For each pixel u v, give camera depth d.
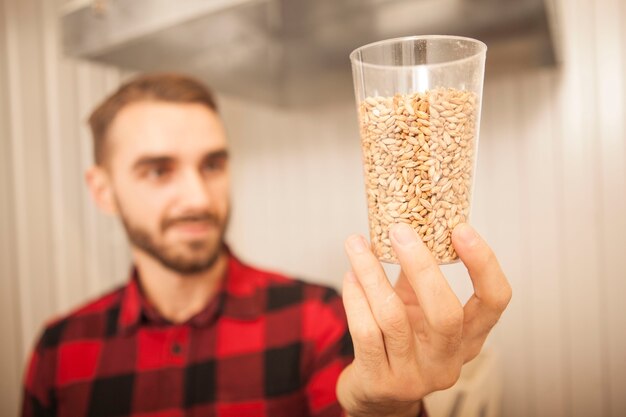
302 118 1.01
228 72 0.77
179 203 0.60
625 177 0.72
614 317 0.73
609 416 0.74
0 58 0.79
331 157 0.98
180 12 0.56
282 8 0.54
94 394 0.62
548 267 0.77
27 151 0.82
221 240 0.64
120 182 0.61
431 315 0.32
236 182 1.11
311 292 0.68
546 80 0.76
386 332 0.33
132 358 0.62
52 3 0.87
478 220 0.82
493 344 0.82
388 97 0.32
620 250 0.73
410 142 0.32
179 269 0.61
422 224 0.33
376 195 0.34
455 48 0.32
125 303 0.64
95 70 0.92
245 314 0.64
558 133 0.76
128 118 0.60
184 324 0.62
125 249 0.98
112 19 0.61
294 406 0.62
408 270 0.32
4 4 0.79
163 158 0.59
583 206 0.75
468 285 0.80
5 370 0.79
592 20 0.73
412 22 0.59
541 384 0.78
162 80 0.63
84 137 0.91
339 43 0.66
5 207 0.79
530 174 0.78
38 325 0.84
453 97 0.32
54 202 0.86
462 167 0.33
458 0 0.54
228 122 1.11
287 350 0.63
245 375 0.61
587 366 0.75
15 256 0.80
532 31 0.62
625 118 0.72
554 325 0.77
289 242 1.05
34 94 0.83
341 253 0.98
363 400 0.36
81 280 0.90
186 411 0.60
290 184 1.04
